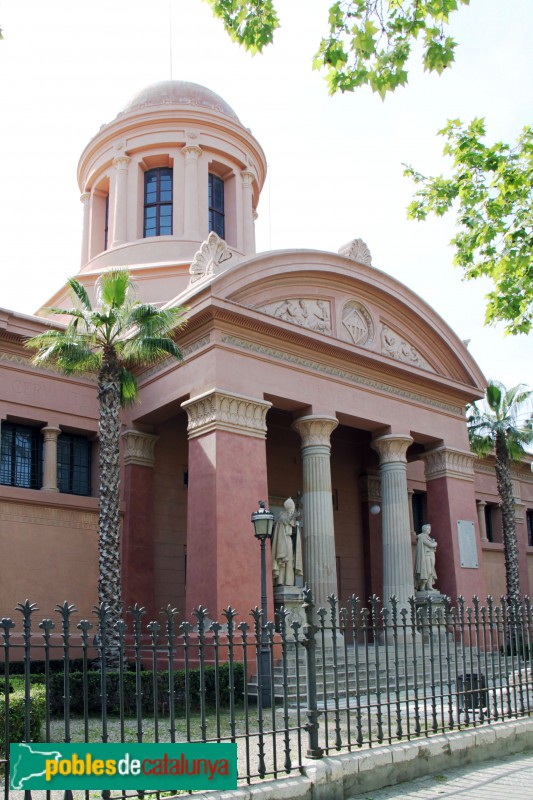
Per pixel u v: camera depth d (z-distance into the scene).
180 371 21.22
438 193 14.98
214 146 31.77
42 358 18.39
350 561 28.30
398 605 23.22
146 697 15.03
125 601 21.44
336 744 8.77
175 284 28.20
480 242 14.73
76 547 21.30
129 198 31.00
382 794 8.61
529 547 37.25
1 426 21.09
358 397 23.73
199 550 19.00
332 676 17.08
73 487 22.42
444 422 26.86
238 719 13.27
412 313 26.16
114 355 19.00
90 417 22.67
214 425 19.55
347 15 10.20
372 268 24.88
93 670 17.39
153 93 33.03
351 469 29.50
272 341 21.55
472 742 10.29
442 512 26.17
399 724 9.58
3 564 19.73
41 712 10.72
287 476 26.91
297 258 22.61
